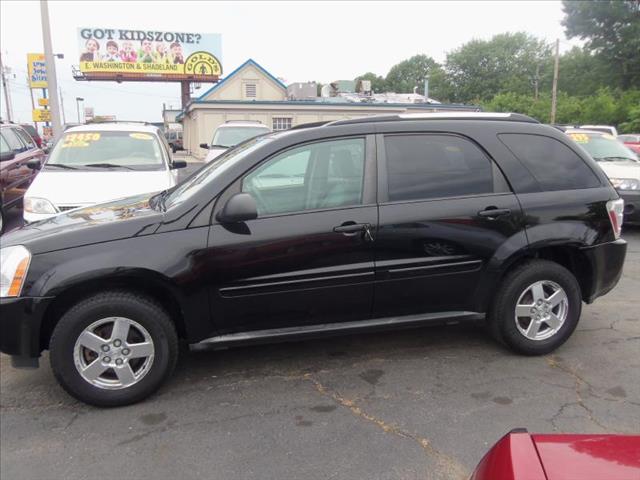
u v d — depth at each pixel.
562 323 4.00
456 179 3.76
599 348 4.16
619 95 40.75
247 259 3.40
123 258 3.22
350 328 3.69
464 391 3.51
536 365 3.88
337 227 3.49
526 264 3.91
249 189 3.49
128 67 41.84
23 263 3.19
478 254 3.74
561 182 3.95
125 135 7.68
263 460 2.82
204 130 29.52
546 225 3.84
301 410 3.31
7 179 8.39
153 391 3.42
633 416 3.20
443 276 3.73
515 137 3.93
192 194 3.51
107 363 3.32
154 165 7.14
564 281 3.94
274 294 3.49
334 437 3.02
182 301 3.36
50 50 13.69
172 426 3.15
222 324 3.49
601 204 3.99
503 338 3.97
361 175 3.63
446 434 3.03
